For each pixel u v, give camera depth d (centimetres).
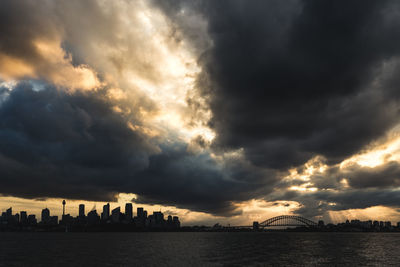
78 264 10312
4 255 13575
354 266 9675
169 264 10169
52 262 10900
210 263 10388
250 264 10075
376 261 11006
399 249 16675
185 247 18800
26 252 15112
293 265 9819
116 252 14962
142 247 18838
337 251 15312
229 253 14250
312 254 13625
